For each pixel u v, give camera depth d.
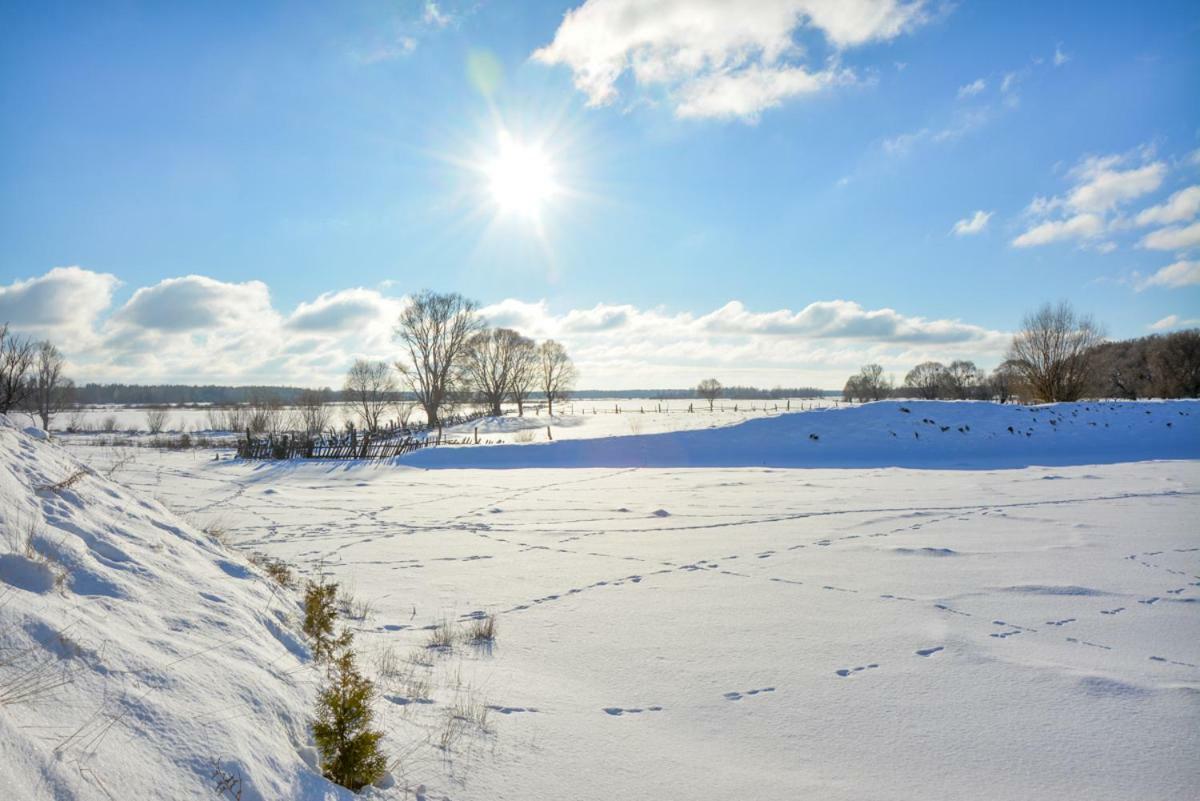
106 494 6.06
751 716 4.85
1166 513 13.55
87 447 37.19
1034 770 4.07
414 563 10.20
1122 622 6.87
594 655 6.12
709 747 4.39
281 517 14.85
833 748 4.37
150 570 4.85
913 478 21.12
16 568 3.75
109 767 2.69
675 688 5.36
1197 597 7.73
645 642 6.46
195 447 40.28
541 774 4.00
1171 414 32.34
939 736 4.52
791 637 6.56
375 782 3.70
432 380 61.97
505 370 77.56
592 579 9.12
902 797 3.79
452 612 7.55
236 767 3.13
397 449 34.44
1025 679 5.44
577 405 132.38
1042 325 43.00
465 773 3.96
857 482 20.31
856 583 8.62
